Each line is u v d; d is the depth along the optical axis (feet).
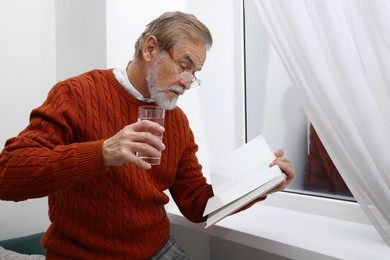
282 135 5.48
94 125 3.41
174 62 3.36
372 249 3.63
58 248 3.50
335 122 3.33
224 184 3.63
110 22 4.98
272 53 5.53
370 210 3.61
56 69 6.18
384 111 3.00
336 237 4.02
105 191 3.44
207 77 5.85
